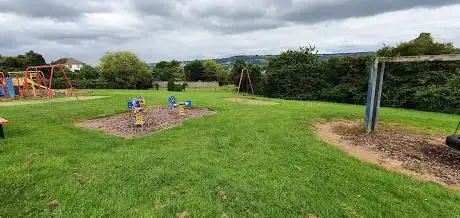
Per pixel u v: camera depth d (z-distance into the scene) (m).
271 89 33.12
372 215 3.49
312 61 33.19
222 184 4.21
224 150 5.87
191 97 19.09
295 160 5.35
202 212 3.47
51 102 14.54
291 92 31.58
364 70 27.53
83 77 42.84
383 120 10.41
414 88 22.80
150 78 48.25
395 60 7.27
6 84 18.59
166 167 4.81
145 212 3.43
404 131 8.45
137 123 8.34
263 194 3.93
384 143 6.89
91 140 6.52
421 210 3.67
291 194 3.95
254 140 6.72
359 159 5.58
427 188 4.32
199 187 4.09
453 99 19.92
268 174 4.62
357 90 26.88
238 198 3.81
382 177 4.66
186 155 5.47
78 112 10.77
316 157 5.56
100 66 44.78
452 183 4.64
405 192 4.14
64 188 3.96
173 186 4.12
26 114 10.19
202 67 71.06
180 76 65.06
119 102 14.37
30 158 5.18
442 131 8.62
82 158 5.21
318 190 4.11
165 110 11.82
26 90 20.03
